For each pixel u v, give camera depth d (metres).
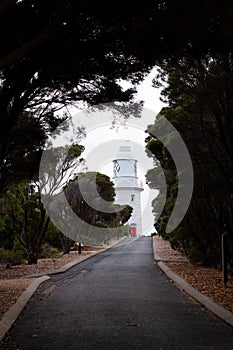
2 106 8.83
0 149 13.05
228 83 11.04
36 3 7.38
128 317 9.50
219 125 12.52
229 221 16.48
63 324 8.93
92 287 14.62
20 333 8.28
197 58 8.80
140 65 8.94
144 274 18.52
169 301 11.65
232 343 7.44
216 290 12.90
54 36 7.70
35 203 25.20
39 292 13.84
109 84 10.04
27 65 8.38
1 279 17.64
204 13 7.36
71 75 9.08
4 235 28.59
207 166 14.47
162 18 7.32
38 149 15.30
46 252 31.62
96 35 7.79
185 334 8.02
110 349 7.02
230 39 7.94
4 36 7.88
